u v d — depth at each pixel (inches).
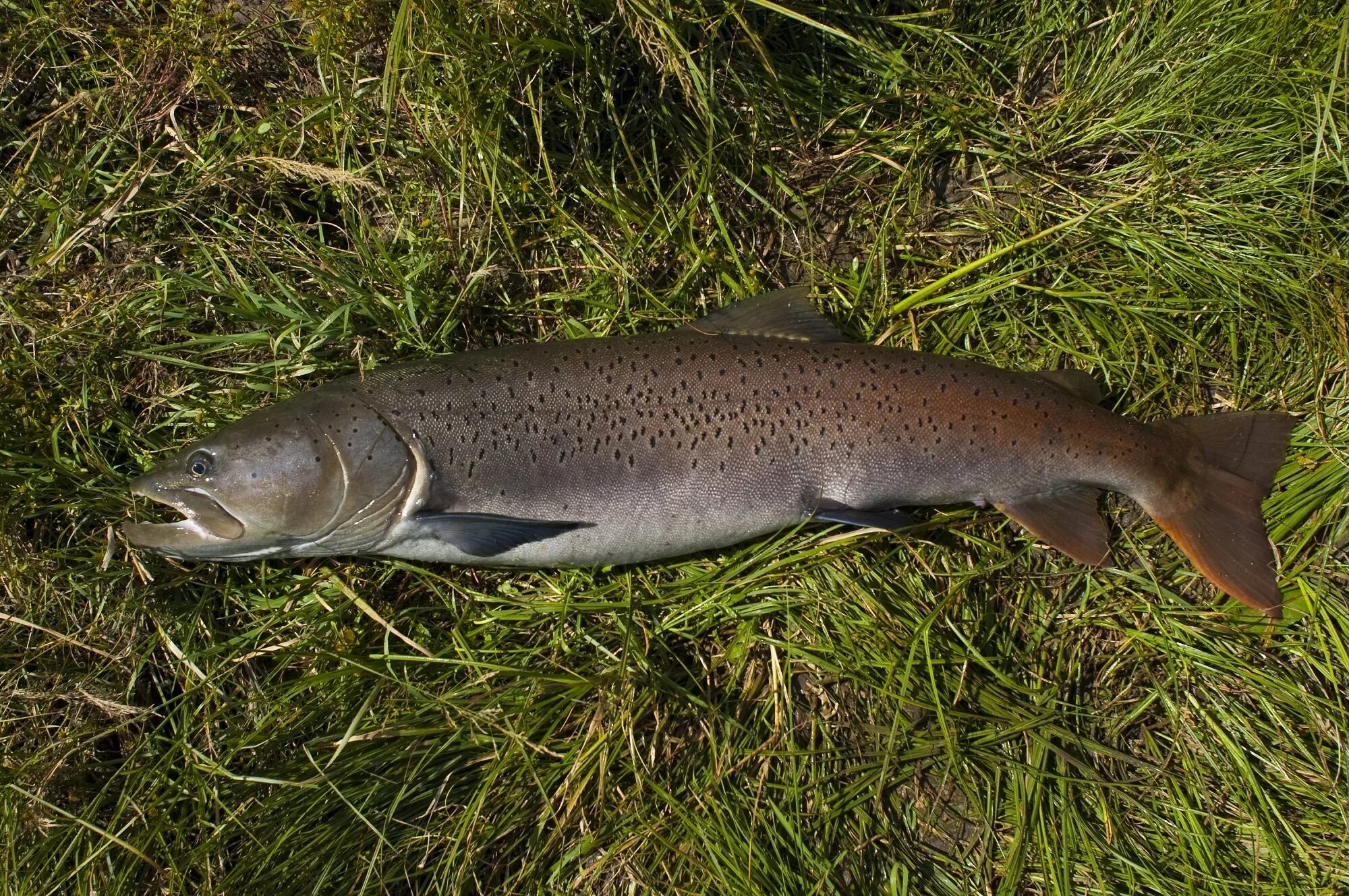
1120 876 42.9
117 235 44.1
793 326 42.1
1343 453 43.8
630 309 44.8
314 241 44.8
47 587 42.0
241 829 40.9
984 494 41.7
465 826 40.9
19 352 42.6
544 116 43.4
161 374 44.1
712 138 44.0
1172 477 42.2
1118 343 45.2
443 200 43.6
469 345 44.9
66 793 41.4
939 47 46.7
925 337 45.9
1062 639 44.5
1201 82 44.9
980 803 43.1
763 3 42.9
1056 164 47.1
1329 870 42.4
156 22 44.8
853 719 44.2
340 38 42.6
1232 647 43.8
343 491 39.8
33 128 44.2
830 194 47.0
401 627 43.4
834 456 40.7
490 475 40.0
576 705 43.0
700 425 40.3
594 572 43.5
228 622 43.4
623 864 41.9
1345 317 44.1
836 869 43.0
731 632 44.5
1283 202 44.9
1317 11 43.4
